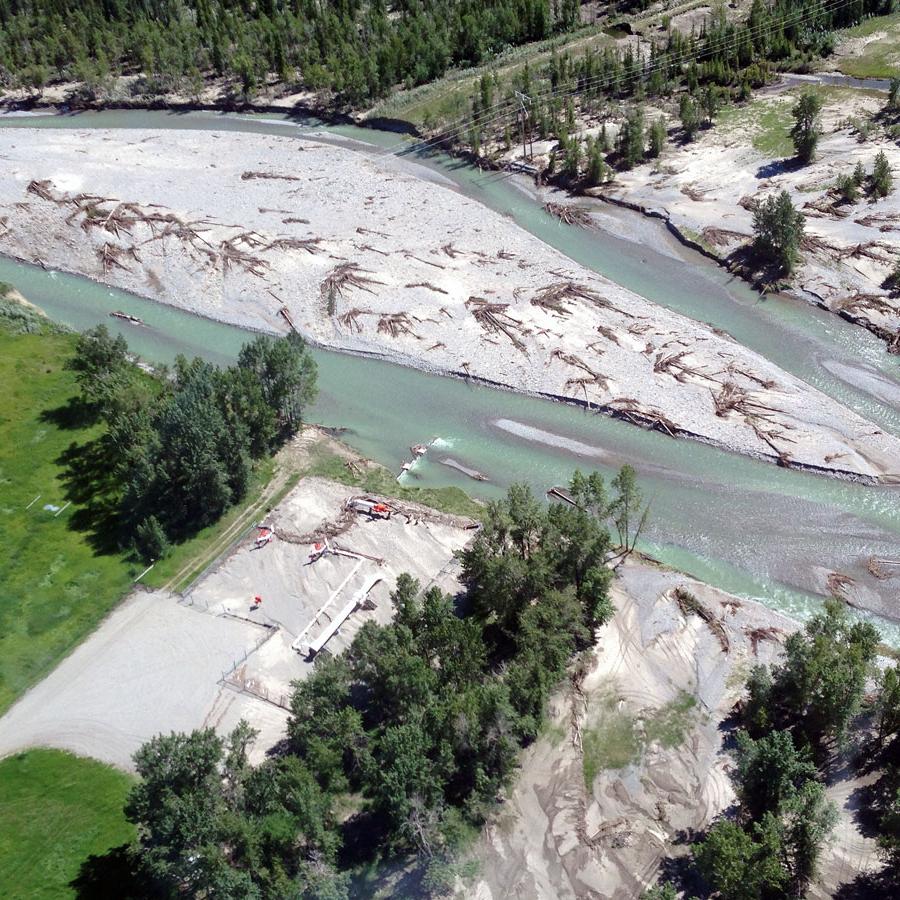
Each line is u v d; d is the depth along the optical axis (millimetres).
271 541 63219
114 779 48406
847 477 64375
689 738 48375
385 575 59594
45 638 57656
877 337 77188
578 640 53594
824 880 41344
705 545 61156
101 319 92375
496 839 44312
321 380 81000
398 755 42094
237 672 53938
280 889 39281
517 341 80562
